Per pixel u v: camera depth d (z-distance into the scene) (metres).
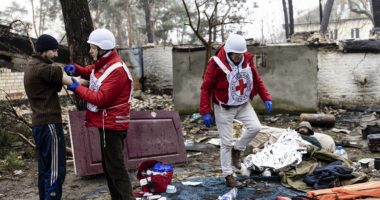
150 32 30.11
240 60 5.55
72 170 7.46
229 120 5.77
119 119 4.71
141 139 7.33
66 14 8.57
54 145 4.79
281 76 13.11
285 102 13.12
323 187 5.57
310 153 6.55
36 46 4.81
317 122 11.20
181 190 5.85
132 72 17.11
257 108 13.25
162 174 5.73
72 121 6.76
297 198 4.96
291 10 23.89
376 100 13.90
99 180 6.76
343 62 14.05
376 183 5.16
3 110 9.49
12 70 14.62
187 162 7.80
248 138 5.96
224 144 5.79
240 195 5.55
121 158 4.78
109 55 4.64
